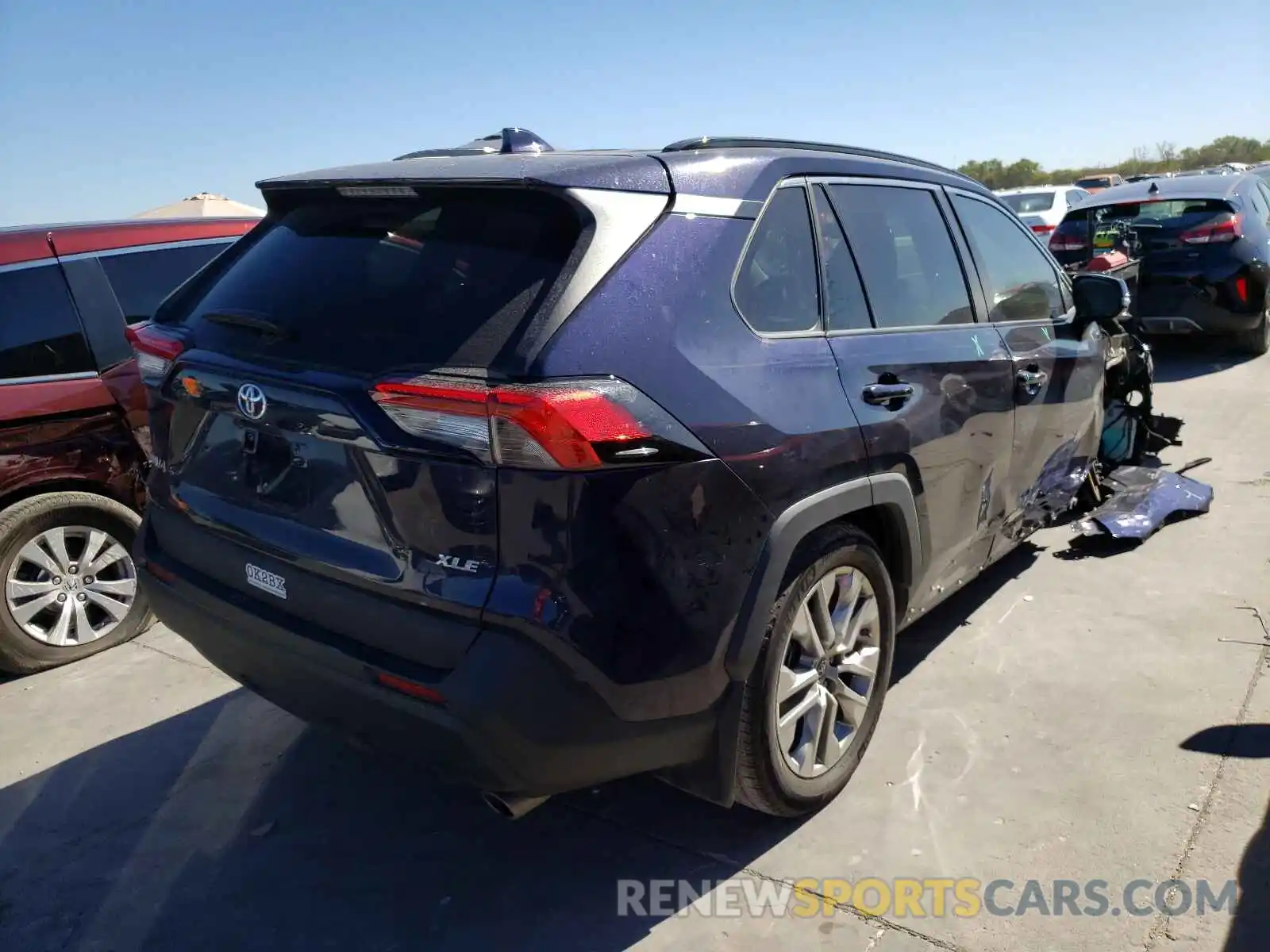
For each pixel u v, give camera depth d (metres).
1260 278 8.70
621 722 2.31
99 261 4.46
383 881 2.81
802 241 2.88
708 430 2.36
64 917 2.71
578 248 2.30
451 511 2.21
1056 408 4.16
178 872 2.89
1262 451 6.25
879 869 2.75
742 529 2.45
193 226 4.87
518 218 2.41
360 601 2.40
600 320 2.24
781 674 2.68
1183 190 9.09
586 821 3.04
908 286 3.30
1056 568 4.71
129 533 4.43
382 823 3.09
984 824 2.90
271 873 2.87
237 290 2.85
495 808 2.44
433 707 2.23
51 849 3.01
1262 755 3.14
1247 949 2.40
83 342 4.32
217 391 2.66
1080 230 9.48
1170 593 4.35
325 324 2.49
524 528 2.15
